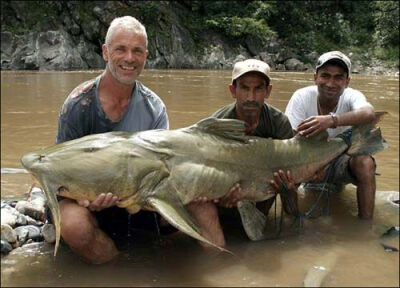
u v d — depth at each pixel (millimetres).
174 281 1509
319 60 2193
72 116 1812
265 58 13578
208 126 1828
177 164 1692
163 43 12562
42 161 1581
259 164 1895
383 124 4203
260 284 1495
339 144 2082
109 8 12281
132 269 1587
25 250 1717
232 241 1833
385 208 2195
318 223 2029
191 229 1536
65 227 1557
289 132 2035
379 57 14125
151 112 1955
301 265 1629
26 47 11000
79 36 12000
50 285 1472
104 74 1854
